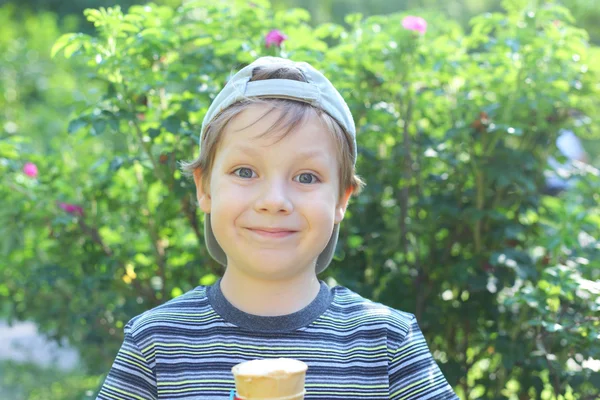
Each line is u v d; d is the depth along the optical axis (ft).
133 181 10.19
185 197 9.05
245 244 4.68
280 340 4.78
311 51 8.89
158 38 8.56
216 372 4.70
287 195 4.63
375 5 33.40
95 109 9.07
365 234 9.76
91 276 9.60
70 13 34.47
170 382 4.71
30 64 22.95
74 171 10.43
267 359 4.41
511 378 9.17
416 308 9.53
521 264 8.98
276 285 4.84
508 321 9.31
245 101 4.74
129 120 8.73
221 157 4.78
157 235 9.70
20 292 10.84
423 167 10.07
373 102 9.61
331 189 4.78
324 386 4.68
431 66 9.73
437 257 9.84
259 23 9.51
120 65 8.47
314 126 4.72
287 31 9.51
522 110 9.44
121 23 8.68
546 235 9.82
